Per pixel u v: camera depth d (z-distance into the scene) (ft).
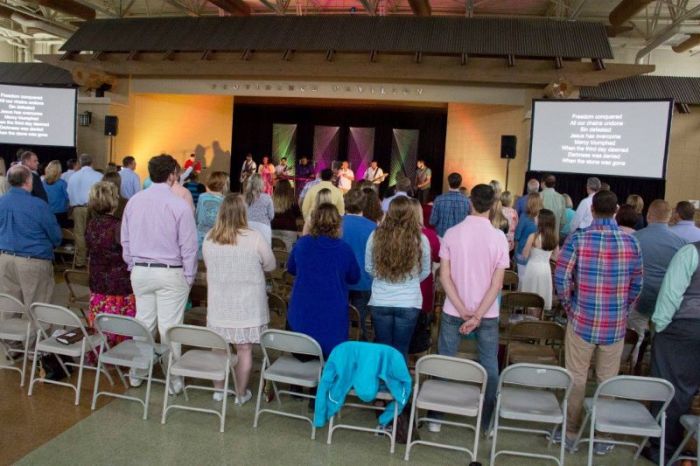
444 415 12.96
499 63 36.32
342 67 37.45
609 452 11.54
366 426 12.15
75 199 24.91
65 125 33.73
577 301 11.10
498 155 39.78
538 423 12.65
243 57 38.78
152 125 45.27
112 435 11.14
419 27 38.58
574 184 36.81
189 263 12.63
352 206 14.87
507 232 22.66
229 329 12.08
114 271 13.51
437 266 18.39
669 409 11.07
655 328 11.23
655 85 41.09
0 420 11.53
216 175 17.85
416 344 13.20
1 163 20.16
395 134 55.11
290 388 13.56
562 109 28.48
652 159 25.85
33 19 49.08
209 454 10.62
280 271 19.86
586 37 36.68
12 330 13.16
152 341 11.87
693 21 41.83
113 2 51.39
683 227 14.74
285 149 57.41
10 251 14.03
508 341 13.80
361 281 14.56
